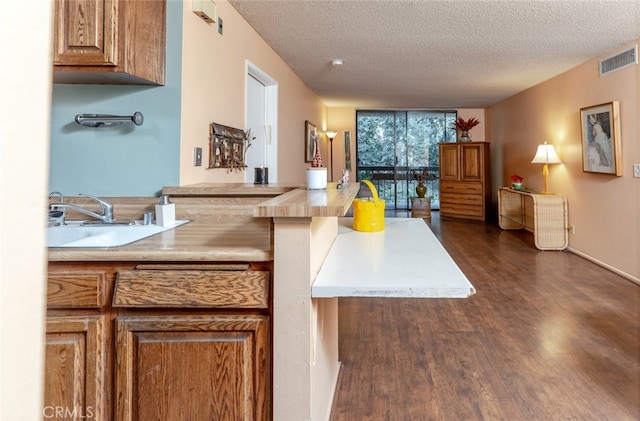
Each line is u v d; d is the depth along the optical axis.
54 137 2.07
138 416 1.14
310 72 4.90
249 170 3.57
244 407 1.13
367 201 2.00
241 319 1.13
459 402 1.83
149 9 1.89
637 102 3.60
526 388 1.94
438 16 3.09
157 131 2.07
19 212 0.38
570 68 4.71
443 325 2.74
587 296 3.26
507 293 3.38
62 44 1.65
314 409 1.26
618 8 2.94
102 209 1.92
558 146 5.12
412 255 1.48
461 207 7.89
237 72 2.95
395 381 2.03
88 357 1.14
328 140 8.50
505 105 7.04
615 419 1.69
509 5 2.90
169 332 1.13
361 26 3.30
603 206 4.15
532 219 6.04
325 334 1.65
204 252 1.13
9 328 0.38
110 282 1.14
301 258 1.11
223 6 2.68
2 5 0.36
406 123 9.31
